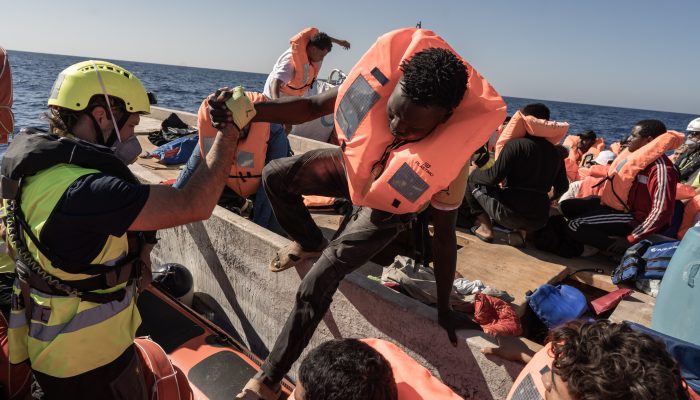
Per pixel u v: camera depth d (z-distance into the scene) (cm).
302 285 247
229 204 468
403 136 203
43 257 167
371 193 217
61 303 174
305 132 764
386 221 238
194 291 475
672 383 118
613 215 421
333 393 155
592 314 332
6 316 251
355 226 246
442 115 191
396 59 214
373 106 216
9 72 252
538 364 191
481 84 211
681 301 245
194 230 454
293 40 637
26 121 1973
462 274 391
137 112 183
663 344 131
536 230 446
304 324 243
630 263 364
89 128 176
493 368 252
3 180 163
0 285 251
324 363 162
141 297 383
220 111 181
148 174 539
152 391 223
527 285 378
